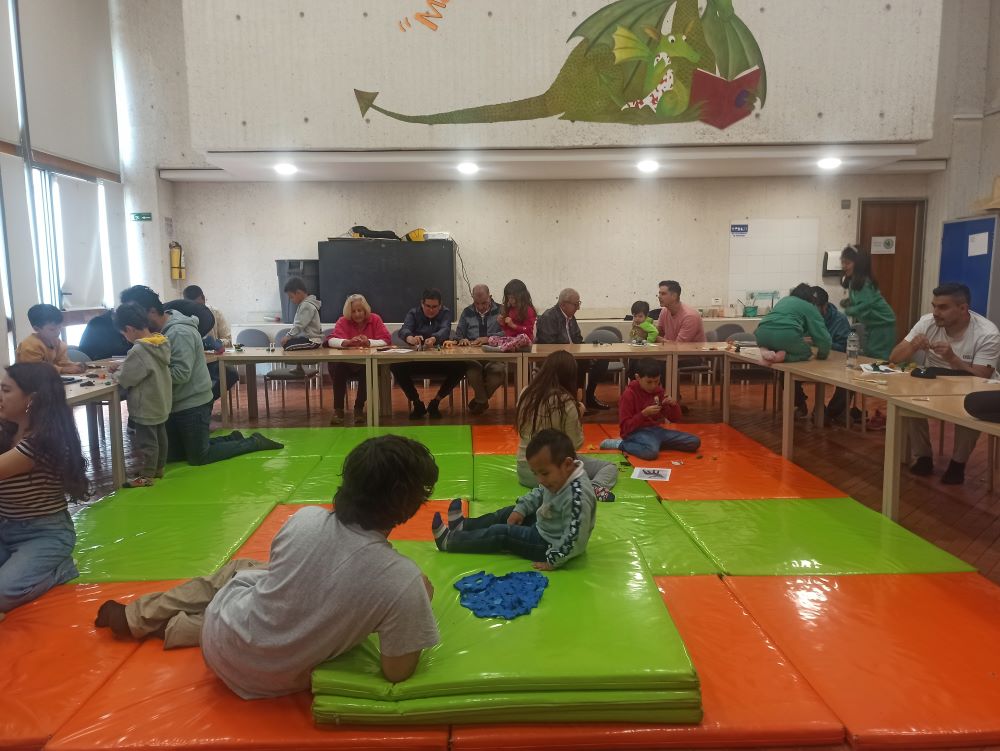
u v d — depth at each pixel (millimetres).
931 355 4121
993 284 7082
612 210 8352
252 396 5988
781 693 1855
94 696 1836
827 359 4629
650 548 2865
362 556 1646
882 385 3457
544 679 1714
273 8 6539
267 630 1686
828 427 5523
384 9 6578
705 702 1816
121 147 7809
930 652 2059
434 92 6672
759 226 8375
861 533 3035
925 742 1679
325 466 4152
